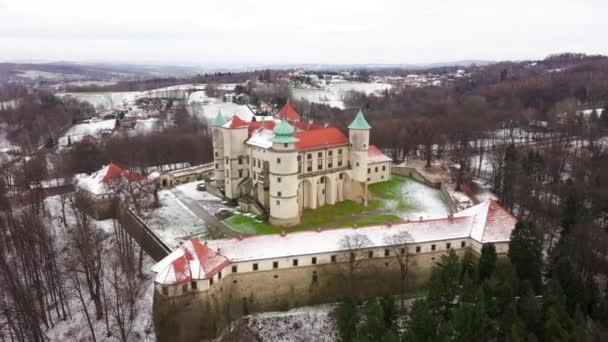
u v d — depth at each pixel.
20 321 93.75
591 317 83.88
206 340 85.25
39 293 96.44
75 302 104.44
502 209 103.56
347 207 135.12
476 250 97.38
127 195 137.38
